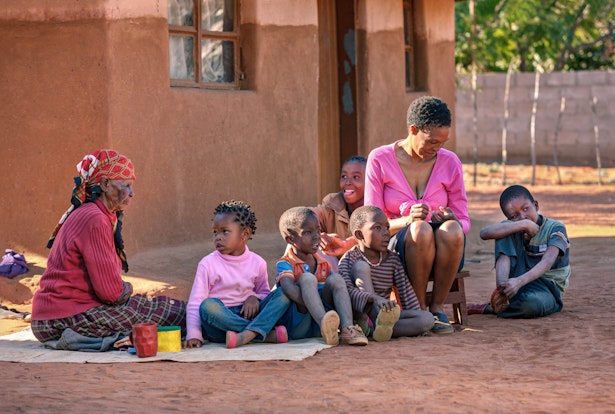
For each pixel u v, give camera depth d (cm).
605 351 594
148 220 856
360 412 458
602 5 2809
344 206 726
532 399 476
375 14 1186
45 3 834
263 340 634
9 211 850
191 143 904
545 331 667
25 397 492
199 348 618
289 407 468
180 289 792
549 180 2281
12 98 845
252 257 662
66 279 623
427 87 1331
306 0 1030
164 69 873
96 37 820
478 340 640
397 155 699
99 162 625
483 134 2614
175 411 464
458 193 701
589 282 920
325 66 1177
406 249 659
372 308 650
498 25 2759
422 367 553
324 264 664
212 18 958
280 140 1004
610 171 2395
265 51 985
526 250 750
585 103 2514
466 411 456
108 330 627
